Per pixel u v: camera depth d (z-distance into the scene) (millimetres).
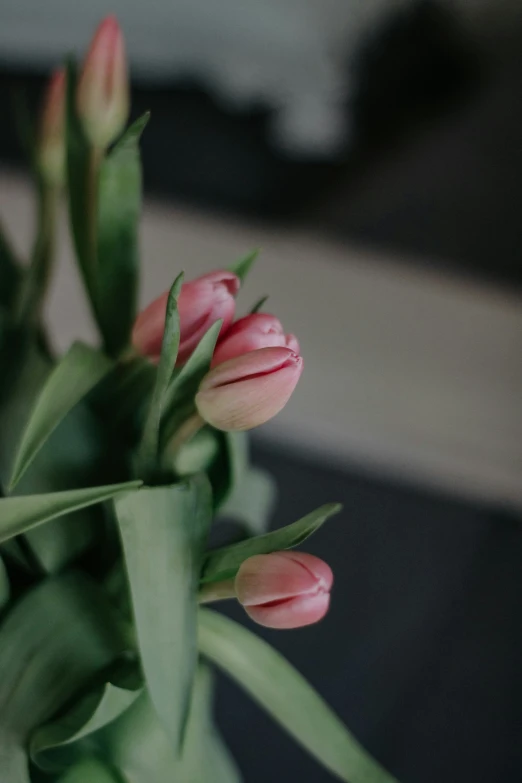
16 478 705
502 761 1180
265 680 797
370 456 1481
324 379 1557
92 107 805
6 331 807
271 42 3045
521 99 2107
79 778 736
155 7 2891
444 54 2992
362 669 1215
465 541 1414
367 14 3232
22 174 1917
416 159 2105
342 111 3080
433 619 1296
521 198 1915
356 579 1313
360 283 1780
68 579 752
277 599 713
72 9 2785
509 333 1706
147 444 729
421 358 1633
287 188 2598
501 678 1254
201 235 1866
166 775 766
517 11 3080
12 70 2693
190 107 2879
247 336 719
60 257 1563
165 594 724
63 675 732
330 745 796
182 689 722
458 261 1849
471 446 1512
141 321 755
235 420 716
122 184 780
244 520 893
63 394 730
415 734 1177
